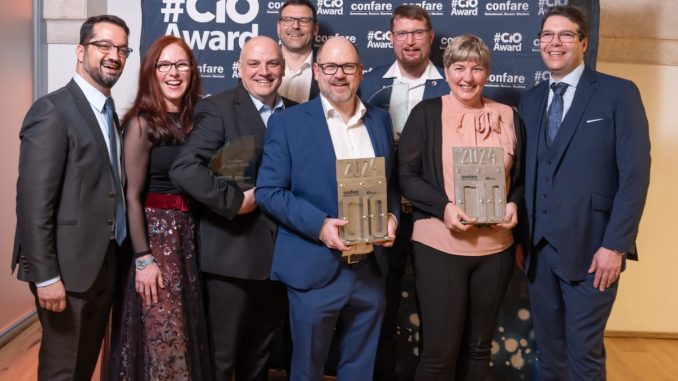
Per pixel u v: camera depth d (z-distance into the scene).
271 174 2.33
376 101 3.07
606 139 2.43
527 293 3.17
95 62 2.21
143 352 2.33
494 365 3.22
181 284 2.38
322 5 3.21
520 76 3.15
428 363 2.52
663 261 4.11
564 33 2.45
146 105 2.37
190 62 2.44
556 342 2.64
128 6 3.99
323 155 2.29
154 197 2.40
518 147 2.52
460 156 2.40
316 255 2.29
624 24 3.94
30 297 4.25
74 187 2.18
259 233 2.47
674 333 4.15
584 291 2.48
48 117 2.13
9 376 3.33
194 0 3.21
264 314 2.70
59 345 2.24
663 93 3.99
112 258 2.34
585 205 2.45
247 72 2.45
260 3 3.20
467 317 2.58
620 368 3.65
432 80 3.00
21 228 2.13
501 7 3.13
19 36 3.88
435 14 3.17
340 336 2.44
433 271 2.47
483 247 2.45
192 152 2.34
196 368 2.41
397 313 3.12
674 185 4.04
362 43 3.21
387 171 2.39
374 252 2.35
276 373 3.44
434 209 2.41
